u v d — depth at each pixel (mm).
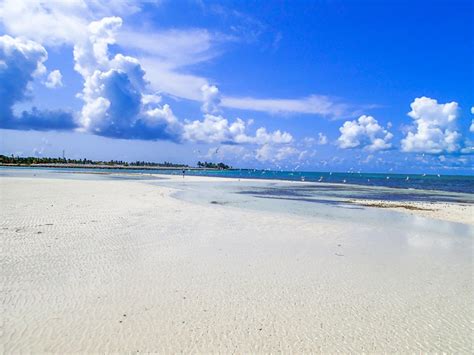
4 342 5180
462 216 20781
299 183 67938
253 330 5770
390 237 13664
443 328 6000
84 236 11898
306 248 11312
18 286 7309
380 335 5723
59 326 5691
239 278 8219
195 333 5605
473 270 9320
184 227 14148
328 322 6125
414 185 67500
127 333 5539
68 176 64812
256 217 17672
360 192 43562
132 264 9023
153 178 71125
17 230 12422
